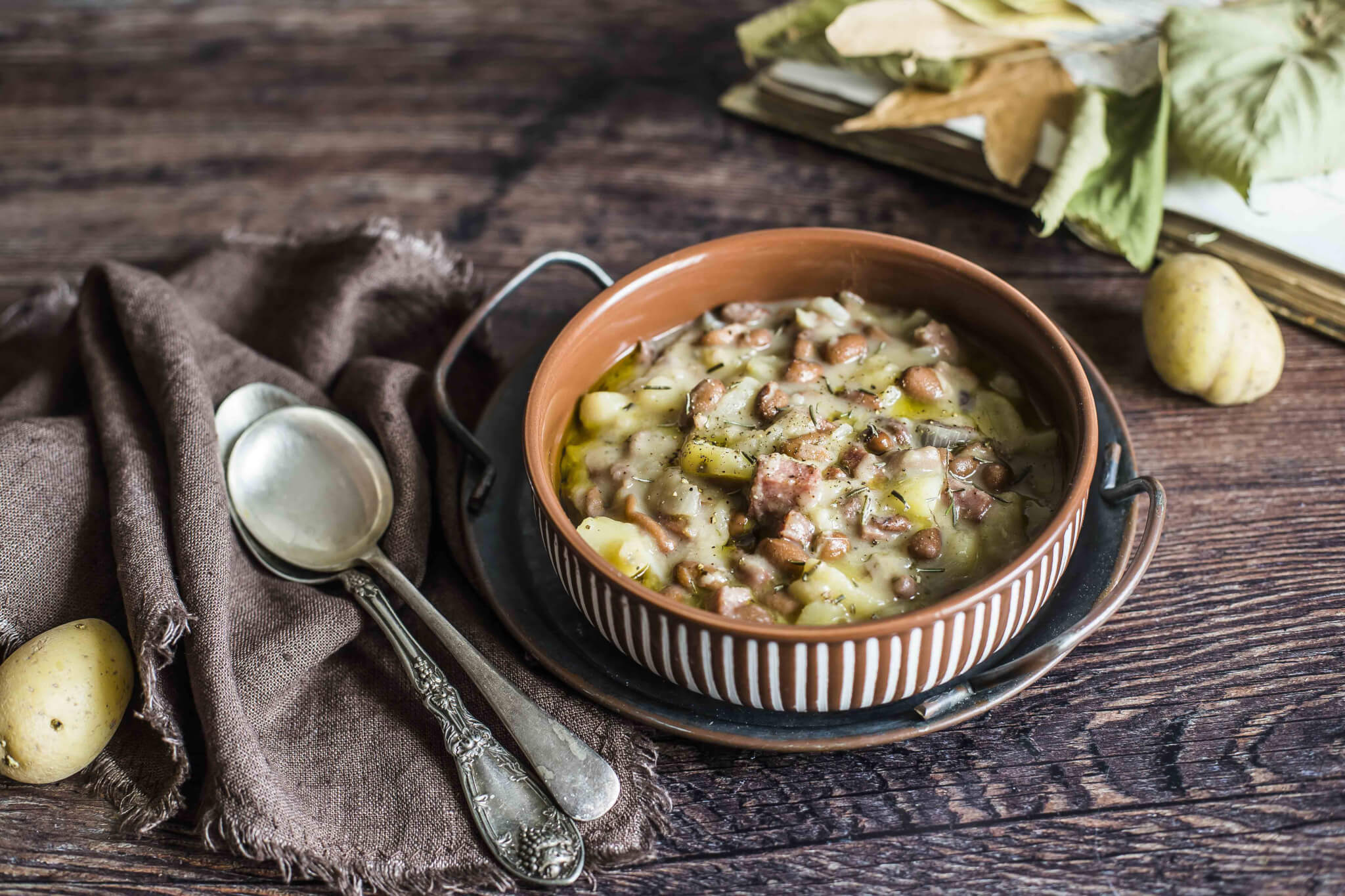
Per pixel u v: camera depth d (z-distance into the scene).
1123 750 0.53
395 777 0.53
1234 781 0.52
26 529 0.57
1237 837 0.51
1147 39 0.66
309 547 0.58
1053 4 0.68
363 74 0.81
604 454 0.56
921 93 0.69
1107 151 0.65
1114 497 0.55
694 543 0.54
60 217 0.75
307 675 0.56
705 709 0.53
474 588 0.58
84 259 0.73
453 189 0.74
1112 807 0.52
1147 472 0.59
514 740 0.54
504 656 0.55
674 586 0.53
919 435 0.55
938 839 0.52
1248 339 0.59
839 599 0.52
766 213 0.71
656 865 0.52
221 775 0.52
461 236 0.71
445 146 0.76
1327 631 0.55
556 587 0.56
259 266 0.67
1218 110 0.63
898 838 0.52
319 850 0.52
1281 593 0.56
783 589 0.52
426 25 0.84
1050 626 0.53
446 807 0.53
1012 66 0.68
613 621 0.52
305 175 0.76
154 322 0.61
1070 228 0.68
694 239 0.70
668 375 0.57
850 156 0.73
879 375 0.57
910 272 0.58
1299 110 0.62
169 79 0.82
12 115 0.81
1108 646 0.55
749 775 0.53
